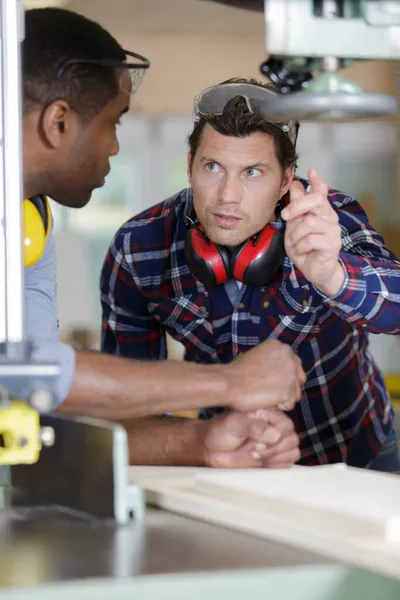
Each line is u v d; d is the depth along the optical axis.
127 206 6.96
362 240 2.02
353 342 2.19
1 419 1.15
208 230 1.87
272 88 1.79
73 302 6.68
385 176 7.16
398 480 1.41
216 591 1.00
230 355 2.18
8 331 1.20
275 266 1.89
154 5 6.32
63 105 1.50
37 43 1.49
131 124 6.96
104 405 1.43
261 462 1.70
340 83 1.18
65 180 1.56
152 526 1.28
